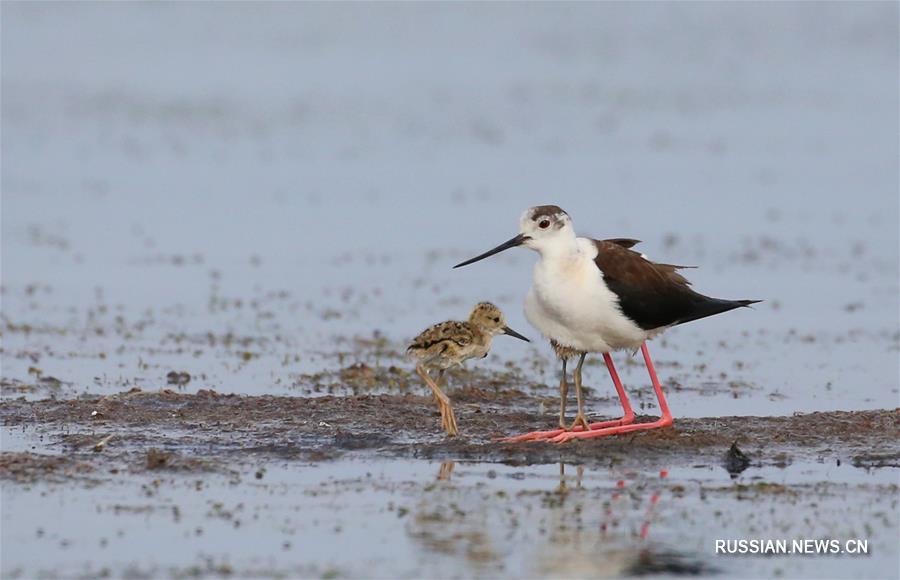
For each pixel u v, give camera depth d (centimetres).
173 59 3117
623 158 2481
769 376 1330
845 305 1617
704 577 807
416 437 1076
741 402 1230
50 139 2566
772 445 1061
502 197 2197
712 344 1458
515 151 2539
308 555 821
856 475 994
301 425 1102
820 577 812
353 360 1375
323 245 1916
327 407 1157
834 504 927
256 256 1853
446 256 1862
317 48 3303
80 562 807
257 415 1130
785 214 2092
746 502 929
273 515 892
